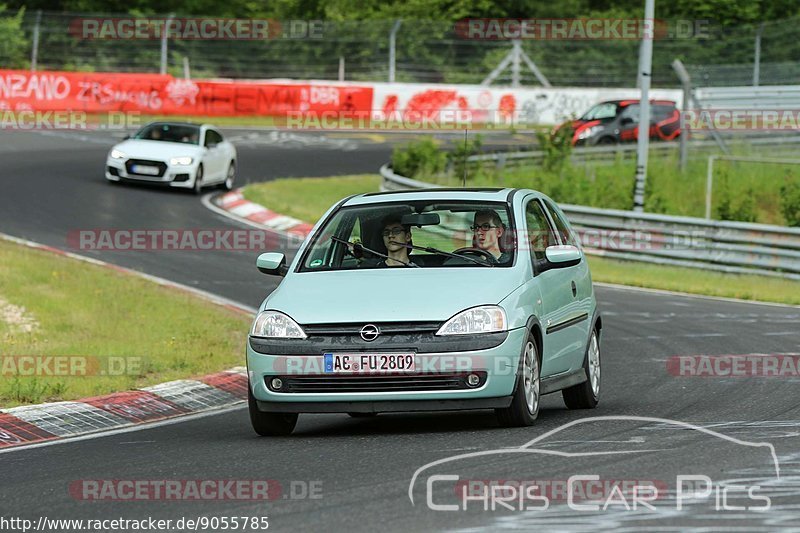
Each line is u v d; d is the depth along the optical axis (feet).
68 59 438.81
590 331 100.12
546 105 438.81
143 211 245.65
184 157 270.87
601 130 369.09
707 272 223.30
